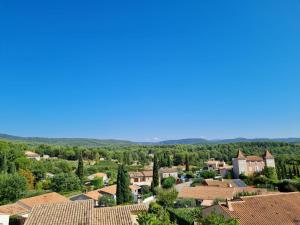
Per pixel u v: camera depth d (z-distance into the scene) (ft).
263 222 121.29
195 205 228.63
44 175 428.97
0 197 281.33
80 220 106.63
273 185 287.07
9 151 479.82
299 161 405.39
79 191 366.63
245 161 413.59
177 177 462.60
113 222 117.60
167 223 94.12
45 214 110.42
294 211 134.21
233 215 123.65
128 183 278.87
